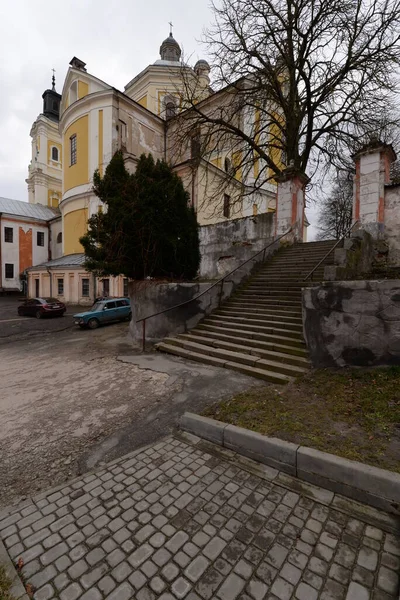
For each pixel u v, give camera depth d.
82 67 28.06
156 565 2.04
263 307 8.02
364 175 9.16
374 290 4.71
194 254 10.20
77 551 2.17
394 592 1.80
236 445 3.37
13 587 1.93
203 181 20.70
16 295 33.53
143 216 8.62
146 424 4.08
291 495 2.66
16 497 2.81
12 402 5.17
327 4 11.35
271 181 26.14
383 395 4.00
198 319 8.54
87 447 3.62
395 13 10.49
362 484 2.55
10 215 34.12
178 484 2.85
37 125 41.62
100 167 23.55
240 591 1.85
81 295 24.69
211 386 5.19
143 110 24.89
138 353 8.05
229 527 2.32
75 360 7.96
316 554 2.07
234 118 16.17
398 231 8.68
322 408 3.91
